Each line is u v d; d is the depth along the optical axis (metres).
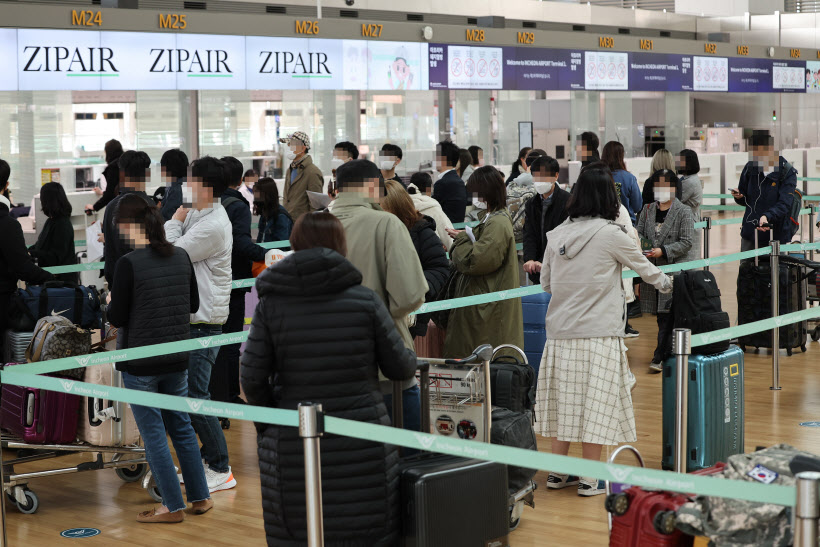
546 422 4.77
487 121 12.78
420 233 4.78
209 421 4.91
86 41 8.45
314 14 13.37
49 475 4.75
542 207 6.13
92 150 9.54
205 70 9.27
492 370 4.58
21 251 5.43
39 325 4.94
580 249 4.61
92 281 8.00
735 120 23.00
